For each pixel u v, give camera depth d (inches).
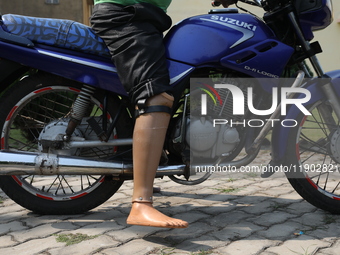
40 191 93.4
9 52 82.2
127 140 86.2
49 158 83.7
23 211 97.4
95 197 92.7
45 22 84.4
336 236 80.3
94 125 86.0
